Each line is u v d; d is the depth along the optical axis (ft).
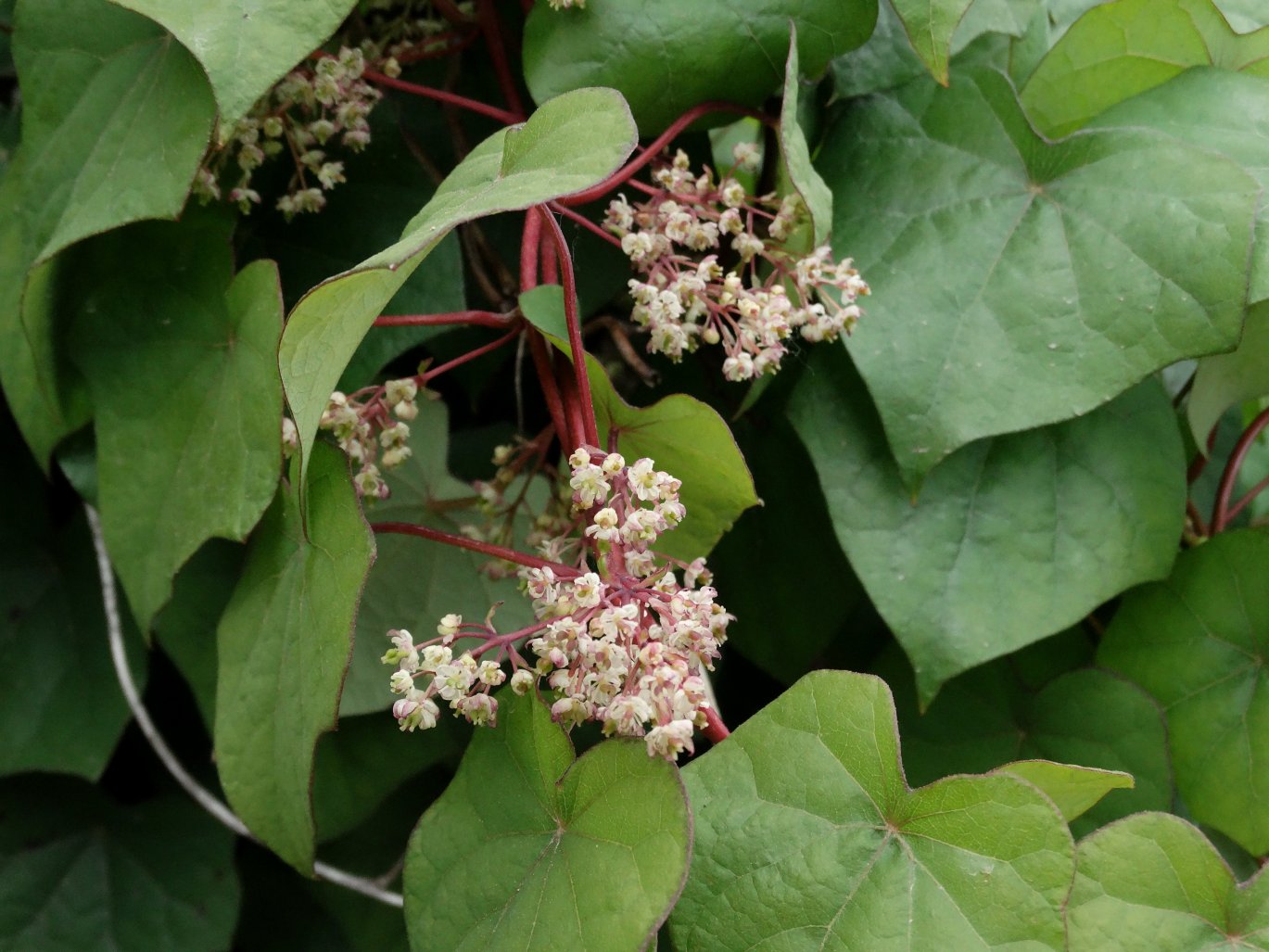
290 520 1.49
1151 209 1.52
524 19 1.67
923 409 1.54
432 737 1.69
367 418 1.50
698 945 1.37
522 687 1.39
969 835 1.36
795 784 1.39
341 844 1.75
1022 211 1.56
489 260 1.67
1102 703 1.59
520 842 1.40
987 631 1.55
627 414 1.47
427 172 1.63
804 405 1.59
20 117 1.70
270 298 1.50
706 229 1.50
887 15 1.62
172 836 1.85
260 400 1.50
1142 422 1.59
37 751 1.74
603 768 1.37
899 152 1.60
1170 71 1.60
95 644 1.76
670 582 1.40
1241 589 1.59
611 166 1.33
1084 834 1.58
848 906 1.36
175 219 1.49
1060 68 1.61
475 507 1.67
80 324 1.57
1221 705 1.58
